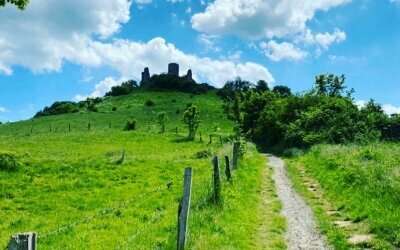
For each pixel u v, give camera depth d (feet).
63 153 175.32
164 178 103.55
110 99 621.72
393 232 47.62
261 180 97.14
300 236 53.52
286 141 195.11
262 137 233.55
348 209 63.52
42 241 51.70
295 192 83.10
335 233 52.42
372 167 77.97
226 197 67.87
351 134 171.83
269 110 235.81
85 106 572.92
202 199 61.62
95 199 79.66
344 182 77.71
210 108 523.70
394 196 58.29
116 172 109.40
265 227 57.41
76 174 105.91
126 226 58.59
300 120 193.88
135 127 310.24
